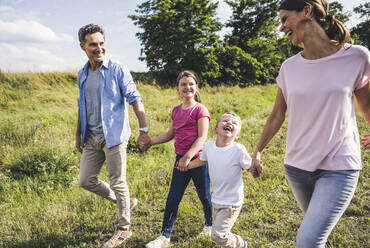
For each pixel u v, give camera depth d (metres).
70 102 11.42
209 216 2.82
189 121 2.61
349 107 1.61
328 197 1.56
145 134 2.80
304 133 1.73
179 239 2.83
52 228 3.08
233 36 32.03
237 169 2.21
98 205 3.60
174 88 19.66
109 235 3.00
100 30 2.61
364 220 3.03
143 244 2.82
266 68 30.75
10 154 5.39
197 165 2.47
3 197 3.98
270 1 31.34
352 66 1.57
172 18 25.06
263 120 9.55
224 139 2.26
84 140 2.78
